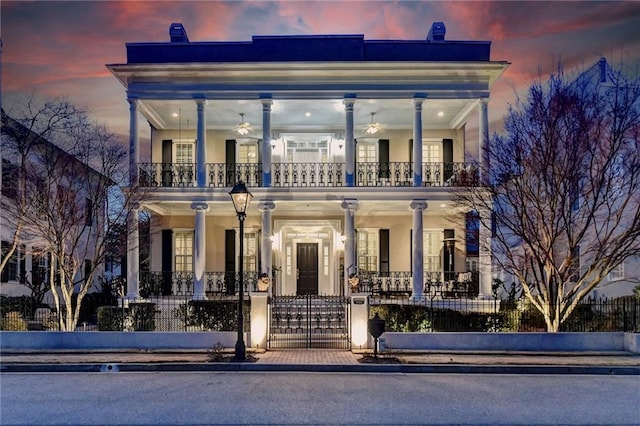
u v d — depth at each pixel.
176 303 17.48
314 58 18.94
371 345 13.99
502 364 11.91
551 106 16.44
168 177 21.86
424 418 7.84
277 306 16.91
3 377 11.10
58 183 17.92
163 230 21.92
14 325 16.08
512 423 7.62
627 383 10.62
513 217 16.69
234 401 8.87
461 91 18.64
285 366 11.88
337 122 21.77
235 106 19.59
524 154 16.06
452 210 20.58
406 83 18.72
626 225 16.64
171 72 18.66
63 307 19.89
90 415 7.99
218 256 21.94
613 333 13.91
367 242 22.17
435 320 16.03
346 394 9.43
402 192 18.59
